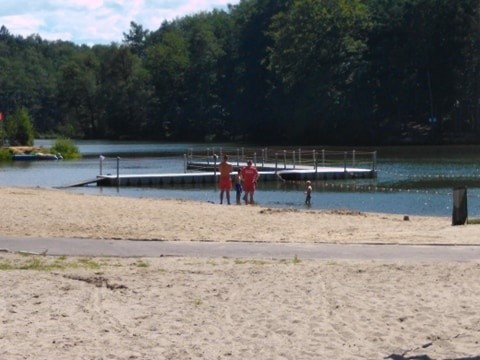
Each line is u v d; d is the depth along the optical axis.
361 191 36.78
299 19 96.06
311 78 95.75
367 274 12.81
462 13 87.25
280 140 105.88
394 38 91.88
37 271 13.26
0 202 25.53
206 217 22.84
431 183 40.12
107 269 13.48
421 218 23.64
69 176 47.28
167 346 8.76
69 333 9.28
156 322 9.82
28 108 165.25
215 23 150.38
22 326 9.56
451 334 9.23
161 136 129.25
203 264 13.99
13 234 18.34
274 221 22.12
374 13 95.75
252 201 30.39
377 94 93.12
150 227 20.31
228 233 19.16
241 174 31.06
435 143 86.25
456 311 10.26
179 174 42.66
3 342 8.86
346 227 20.69
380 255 14.80
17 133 79.94
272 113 107.75
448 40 88.94
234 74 117.94
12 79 174.12
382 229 20.00
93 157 71.62
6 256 14.88
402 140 89.81
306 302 10.87
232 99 117.56
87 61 153.12
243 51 113.81
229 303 10.84
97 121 142.12
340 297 11.14
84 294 11.44
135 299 11.13
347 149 77.94
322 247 15.91
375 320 9.86
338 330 9.41
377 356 8.40
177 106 127.38
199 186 40.78
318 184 40.91
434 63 90.19
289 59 96.75
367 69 91.94
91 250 15.66
